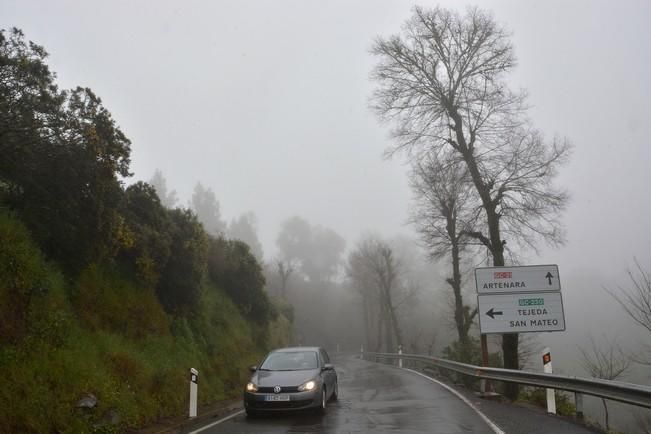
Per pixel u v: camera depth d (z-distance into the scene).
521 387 16.97
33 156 9.91
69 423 7.80
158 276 14.35
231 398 15.07
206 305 18.56
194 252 16.02
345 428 9.44
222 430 9.57
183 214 17.02
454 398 13.77
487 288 15.09
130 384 10.28
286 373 11.55
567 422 9.87
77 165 10.23
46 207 10.31
